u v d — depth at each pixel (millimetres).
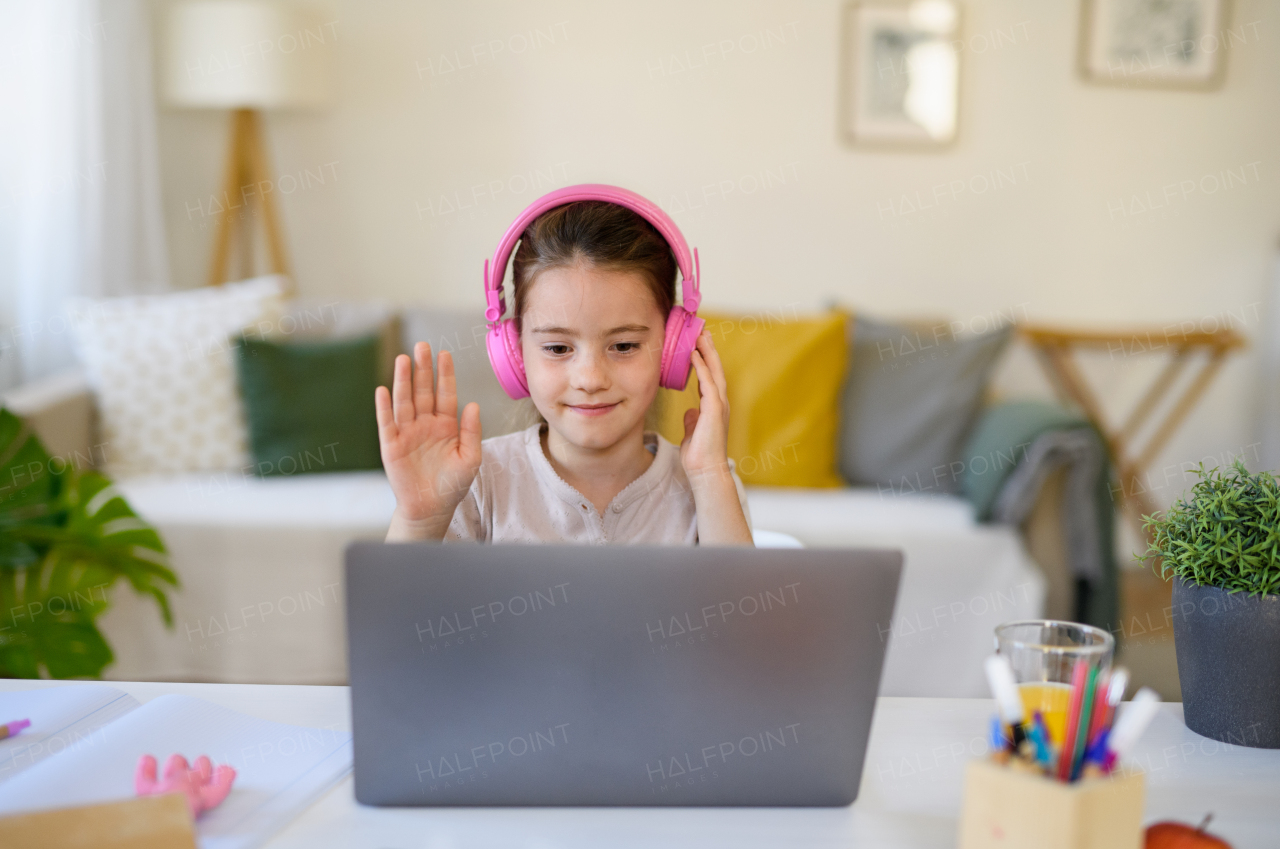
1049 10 3465
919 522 2514
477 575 691
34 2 2957
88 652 1752
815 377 2799
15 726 858
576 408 1017
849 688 723
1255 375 3672
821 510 2582
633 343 1008
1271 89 3543
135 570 1850
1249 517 852
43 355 3020
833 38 3459
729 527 1033
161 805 639
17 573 1782
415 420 920
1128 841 601
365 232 3506
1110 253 3596
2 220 2996
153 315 2807
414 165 3484
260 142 3352
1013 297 3600
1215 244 3609
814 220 3541
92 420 2752
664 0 3434
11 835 609
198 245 3482
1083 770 602
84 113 3047
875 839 710
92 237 3078
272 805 736
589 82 3469
